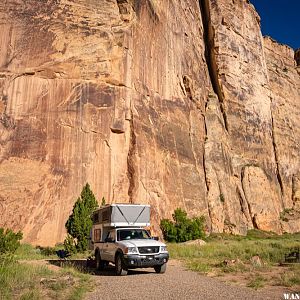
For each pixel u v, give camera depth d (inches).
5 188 1041.5
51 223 1051.9
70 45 1247.5
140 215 592.4
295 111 2741.1
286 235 1929.1
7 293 335.6
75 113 1190.9
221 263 601.6
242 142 2096.5
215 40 2150.6
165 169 1433.3
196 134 1769.2
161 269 522.3
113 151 1230.9
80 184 1136.8
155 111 1476.4
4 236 702.5
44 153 1119.0
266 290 373.1
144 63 1466.5
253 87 2288.4
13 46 1195.3
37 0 1254.3
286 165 2421.3
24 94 1158.3
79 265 625.0
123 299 326.3
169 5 1739.7
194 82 1882.4
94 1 1331.2
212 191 1710.1
